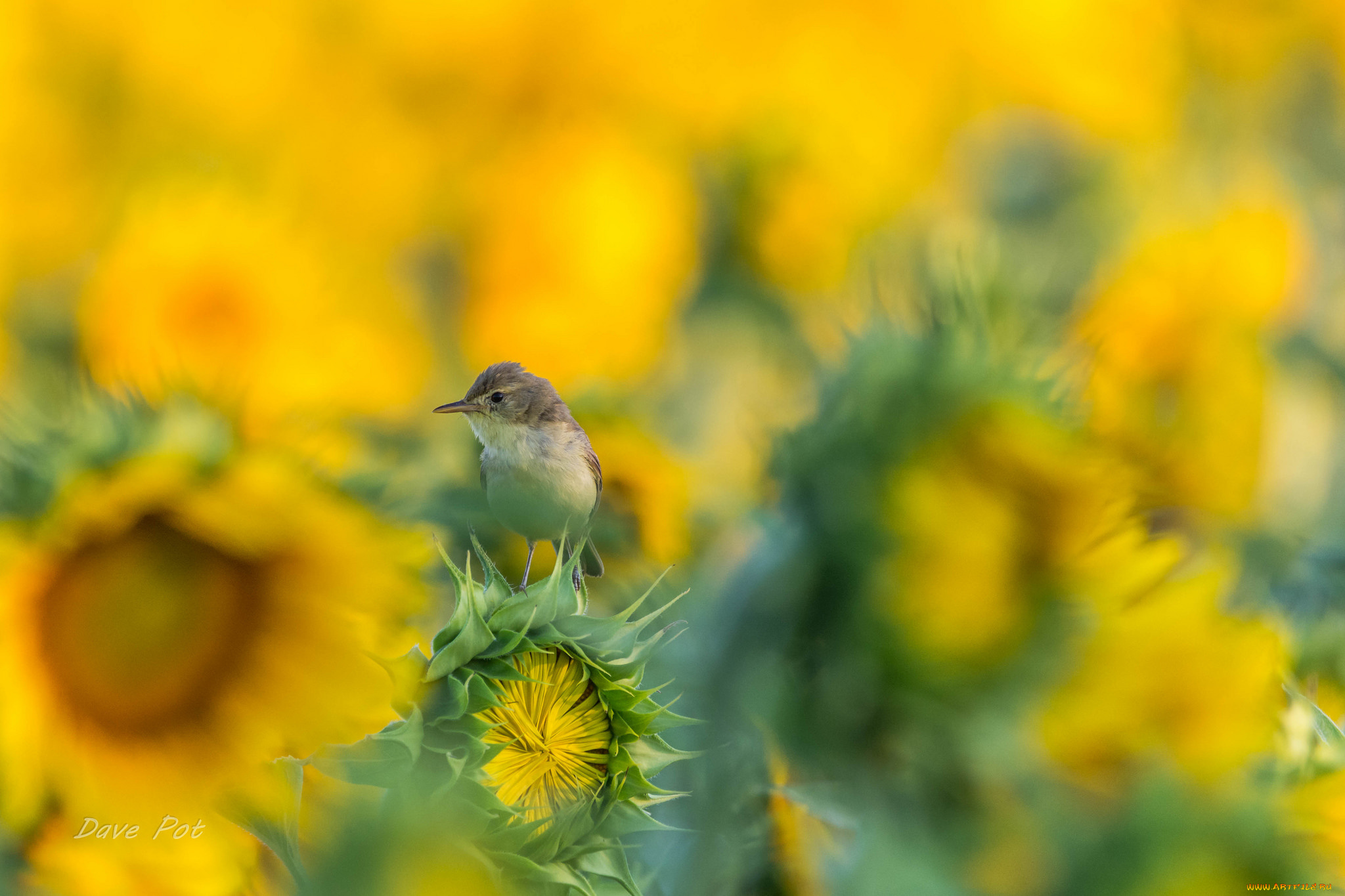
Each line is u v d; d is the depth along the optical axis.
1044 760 8.88
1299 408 9.81
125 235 9.33
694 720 8.79
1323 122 13.82
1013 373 8.91
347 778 8.78
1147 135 12.98
